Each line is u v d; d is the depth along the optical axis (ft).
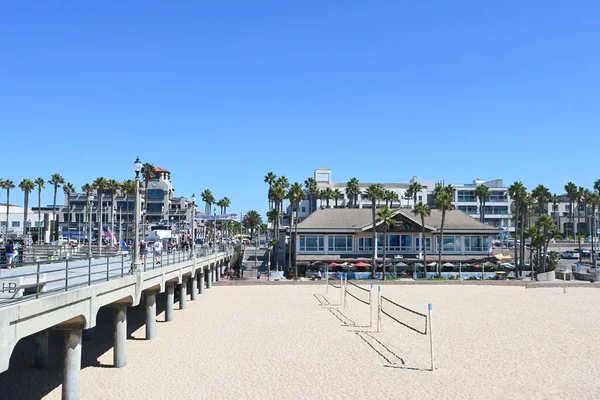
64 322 58.39
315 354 89.20
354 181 374.22
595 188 407.64
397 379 74.59
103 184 301.63
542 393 68.64
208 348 93.40
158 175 361.30
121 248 175.01
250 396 67.00
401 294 179.52
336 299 163.63
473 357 87.61
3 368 40.57
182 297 142.20
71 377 59.36
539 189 345.92
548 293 185.06
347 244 248.11
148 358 85.97
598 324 120.57
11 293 59.47
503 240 380.78
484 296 175.11
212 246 227.20
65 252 144.15
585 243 373.61
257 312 136.05
